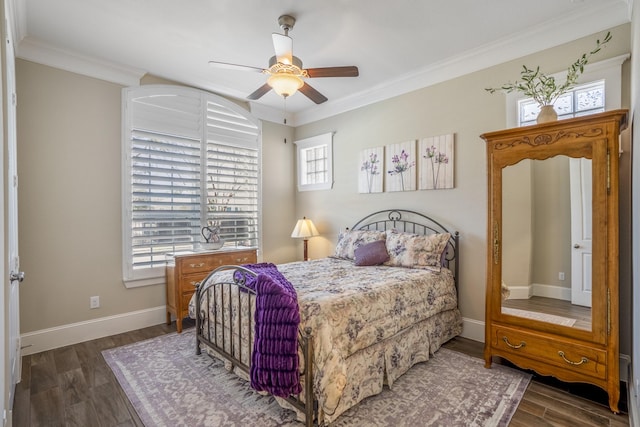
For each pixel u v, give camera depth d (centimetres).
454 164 311
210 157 388
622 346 215
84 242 300
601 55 232
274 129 461
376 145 379
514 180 230
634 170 185
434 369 238
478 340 294
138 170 333
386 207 370
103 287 310
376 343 206
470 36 266
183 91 365
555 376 209
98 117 309
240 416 184
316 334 174
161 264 346
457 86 309
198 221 376
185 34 265
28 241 270
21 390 212
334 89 378
